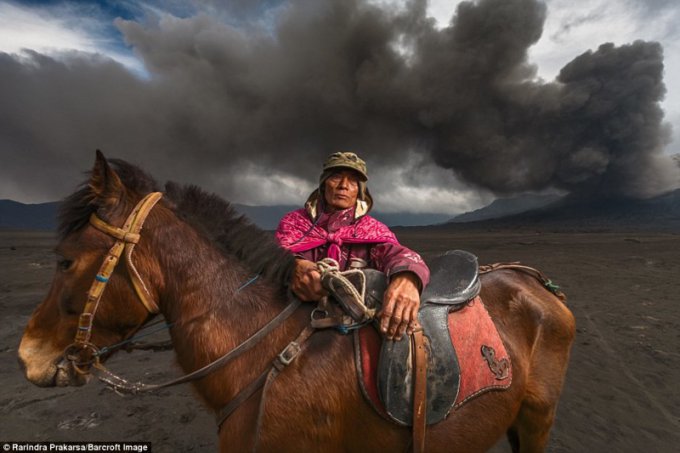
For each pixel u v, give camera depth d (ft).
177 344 4.94
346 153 5.75
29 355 4.53
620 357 19.69
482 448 5.40
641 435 12.53
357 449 4.76
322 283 4.65
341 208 5.72
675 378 17.08
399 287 4.59
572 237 184.24
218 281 4.98
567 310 7.30
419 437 4.69
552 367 6.50
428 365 4.88
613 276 47.14
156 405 13.82
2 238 113.39
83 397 14.39
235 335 4.86
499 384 5.40
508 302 6.53
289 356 4.57
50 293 4.69
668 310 29.58
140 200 4.75
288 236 5.78
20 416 12.96
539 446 6.47
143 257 4.66
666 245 105.60
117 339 4.70
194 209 5.21
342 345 4.76
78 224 4.66
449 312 5.43
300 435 4.50
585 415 13.84
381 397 4.61
